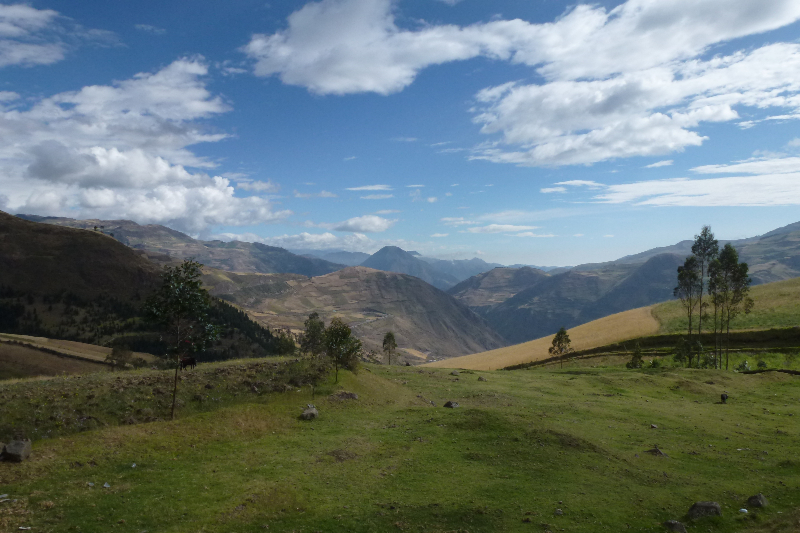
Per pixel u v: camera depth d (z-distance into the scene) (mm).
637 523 19469
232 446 27406
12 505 17266
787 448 32031
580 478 24328
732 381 60844
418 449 28391
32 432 25156
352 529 17859
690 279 89688
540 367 103562
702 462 28500
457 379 62156
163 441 26438
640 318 131500
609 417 40094
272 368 44281
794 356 78812
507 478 24109
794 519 18344
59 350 129250
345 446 28234
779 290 120312
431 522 18750
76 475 21031
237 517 18234
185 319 31578
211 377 39219
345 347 48844
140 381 35750
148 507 18500
